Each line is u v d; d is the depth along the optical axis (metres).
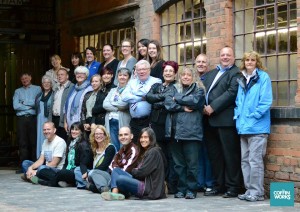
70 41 15.39
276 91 9.77
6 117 16.09
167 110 9.70
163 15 12.29
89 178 10.32
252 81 9.32
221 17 10.59
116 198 9.43
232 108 9.72
